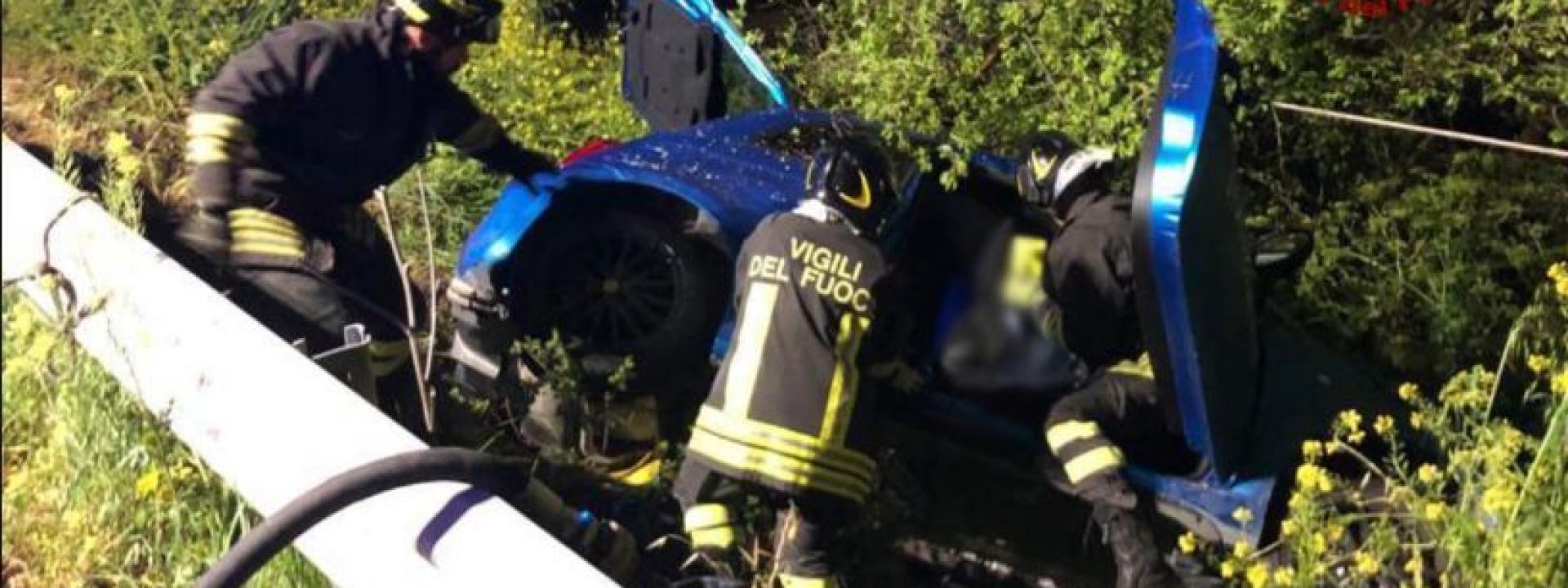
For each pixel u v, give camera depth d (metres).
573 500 4.38
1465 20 4.71
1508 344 3.87
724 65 5.36
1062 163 3.96
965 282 4.22
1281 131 5.02
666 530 4.31
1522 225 4.73
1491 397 3.49
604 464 4.50
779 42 6.21
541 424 4.50
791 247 3.76
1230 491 3.72
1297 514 3.29
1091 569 4.16
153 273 4.22
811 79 5.66
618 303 4.69
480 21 4.58
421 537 3.14
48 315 4.68
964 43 5.11
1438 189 4.74
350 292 4.56
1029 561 4.21
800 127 4.83
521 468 3.40
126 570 4.10
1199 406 3.58
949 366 4.18
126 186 4.79
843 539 4.14
